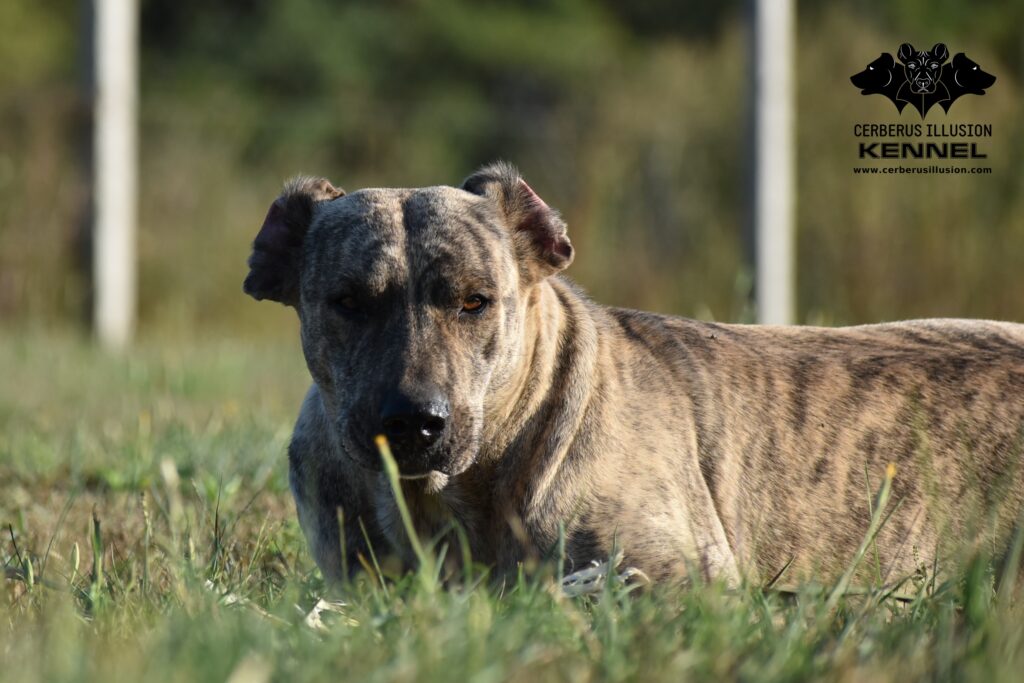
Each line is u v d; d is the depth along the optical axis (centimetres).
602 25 4775
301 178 862
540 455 807
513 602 649
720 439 862
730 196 2498
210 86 4434
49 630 596
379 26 4625
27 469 1141
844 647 571
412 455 749
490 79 4641
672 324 912
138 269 2570
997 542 873
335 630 586
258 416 1368
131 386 1709
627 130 2573
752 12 2083
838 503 876
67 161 2428
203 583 672
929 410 897
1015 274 2145
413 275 774
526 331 820
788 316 2105
